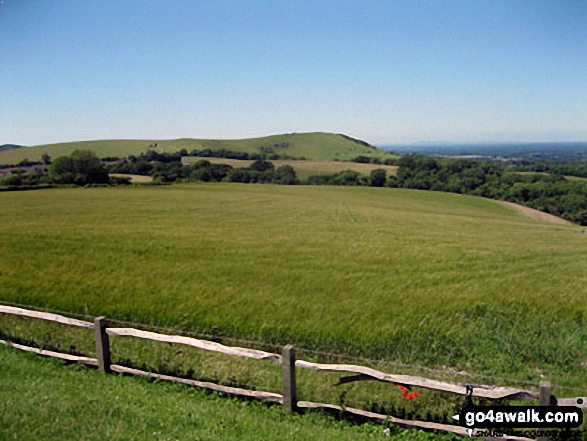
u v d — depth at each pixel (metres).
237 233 33.97
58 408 6.89
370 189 104.62
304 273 20.61
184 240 29.41
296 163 162.62
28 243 26.88
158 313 14.59
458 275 20.56
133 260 22.91
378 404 8.65
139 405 7.56
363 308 15.14
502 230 43.66
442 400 8.84
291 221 44.38
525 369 10.73
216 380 9.30
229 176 130.38
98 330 9.17
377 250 27.47
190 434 6.53
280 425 7.32
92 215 43.34
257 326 13.50
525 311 14.79
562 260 25.38
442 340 12.33
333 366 7.69
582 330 13.05
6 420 6.37
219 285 18.20
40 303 15.67
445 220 51.59
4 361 9.42
